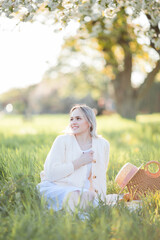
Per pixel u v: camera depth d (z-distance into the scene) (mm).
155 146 7805
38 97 52531
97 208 3551
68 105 56031
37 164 5156
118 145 10281
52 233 2814
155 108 44500
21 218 3023
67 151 4094
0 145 8508
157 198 3941
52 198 3799
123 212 3506
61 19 4492
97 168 4176
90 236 2814
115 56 18250
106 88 35438
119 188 4852
